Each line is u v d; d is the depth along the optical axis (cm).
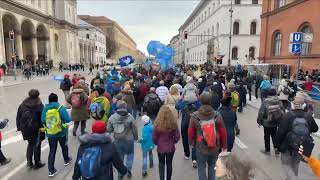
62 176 613
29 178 602
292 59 2709
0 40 3712
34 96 623
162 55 2438
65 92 1413
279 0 3088
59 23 6116
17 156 737
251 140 891
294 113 500
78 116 872
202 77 1290
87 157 368
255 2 5222
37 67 3997
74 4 6956
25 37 4959
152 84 1284
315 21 2377
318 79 1978
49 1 5531
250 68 2805
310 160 391
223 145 498
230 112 633
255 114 1349
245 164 290
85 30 9712
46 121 603
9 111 1330
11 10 4031
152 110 799
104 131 390
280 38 3023
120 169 396
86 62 8844
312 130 509
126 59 2352
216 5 5809
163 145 531
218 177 303
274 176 607
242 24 5238
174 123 529
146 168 619
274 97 735
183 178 605
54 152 612
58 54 6147
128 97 938
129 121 576
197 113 506
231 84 984
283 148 500
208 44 6462
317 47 2355
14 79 3127
